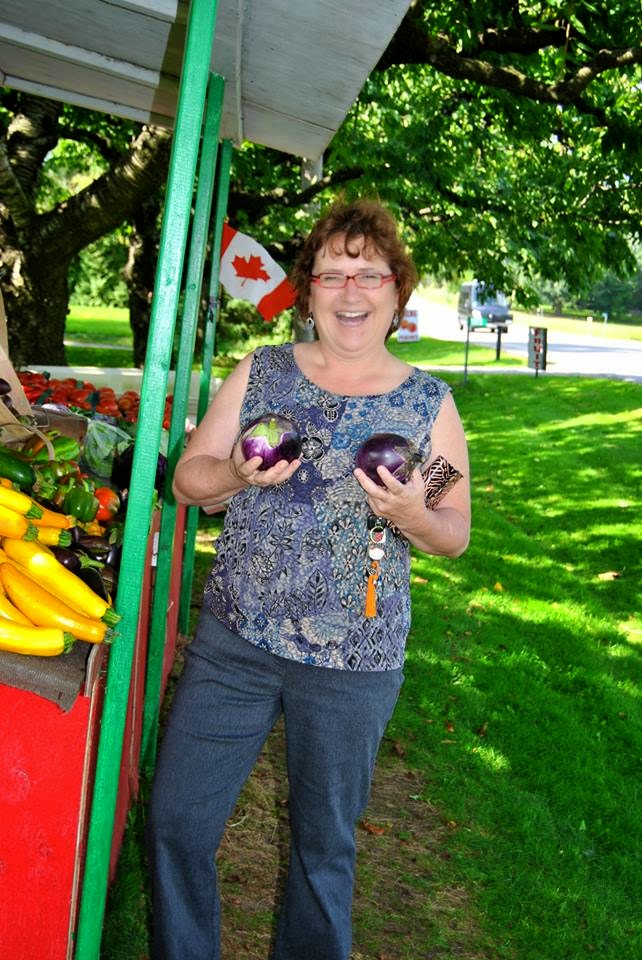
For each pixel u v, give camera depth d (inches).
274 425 78.2
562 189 496.1
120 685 84.0
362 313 84.0
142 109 195.2
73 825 83.6
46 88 193.2
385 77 448.5
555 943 123.6
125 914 114.0
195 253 140.5
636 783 175.0
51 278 372.8
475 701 201.0
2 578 80.1
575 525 390.6
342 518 82.8
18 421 117.2
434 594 276.7
